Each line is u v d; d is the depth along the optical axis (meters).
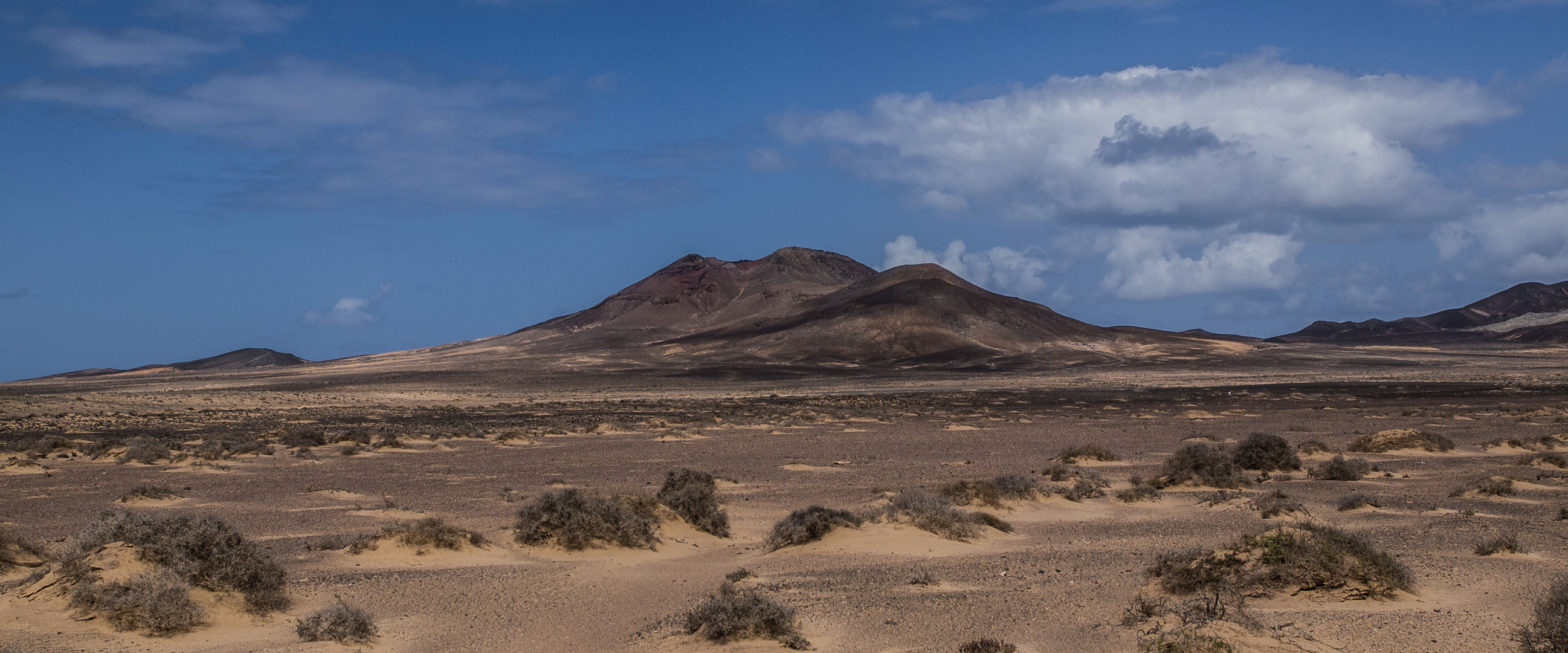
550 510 20.98
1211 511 25.12
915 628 13.21
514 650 12.96
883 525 20.97
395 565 18.53
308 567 18.25
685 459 45.53
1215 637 10.87
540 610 15.09
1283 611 12.79
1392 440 43.75
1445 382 141.50
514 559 19.38
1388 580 13.52
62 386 174.62
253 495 31.50
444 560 18.88
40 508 28.20
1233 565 14.07
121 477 37.38
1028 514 25.45
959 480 34.75
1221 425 66.88
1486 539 19.17
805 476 37.50
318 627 12.91
